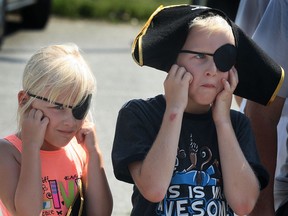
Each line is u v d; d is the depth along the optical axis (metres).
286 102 10.05
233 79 8.44
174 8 8.56
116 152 8.44
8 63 28.72
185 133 8.54
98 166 8.87
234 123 8.91
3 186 8.48
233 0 14.98
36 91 8.36
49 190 8.59
